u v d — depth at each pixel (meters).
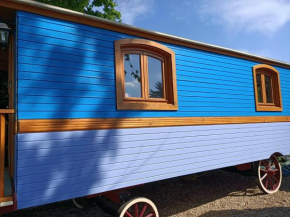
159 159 4.11
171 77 4.40
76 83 3.39
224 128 5.19
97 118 3.53
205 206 5.35
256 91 5.99
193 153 4.58
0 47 4.32
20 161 2.88
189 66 4.71
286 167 8.23
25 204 2.87
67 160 3.21
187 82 4.64
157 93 4.33
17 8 3.01
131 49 4.07
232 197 5.93
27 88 3.00
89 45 3.56
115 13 9.89
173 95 4.37
